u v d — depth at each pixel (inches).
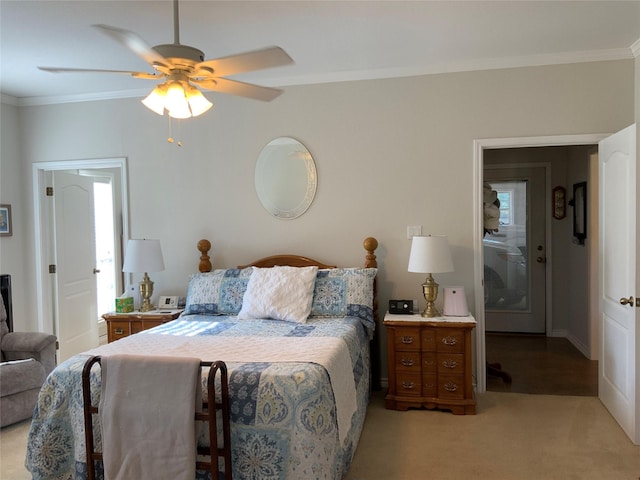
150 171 162.6
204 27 110.7
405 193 145.8
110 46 121.0
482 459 101.7
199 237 160.1
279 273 135.3
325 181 150.7
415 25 112.0
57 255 176.9
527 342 200.8
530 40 123.1
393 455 104.1
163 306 155.6
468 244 142.4
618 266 115.5
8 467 102.7
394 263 147.1
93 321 197.8
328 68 143.6
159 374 77.6
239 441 78.9
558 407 129.5
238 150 156.3
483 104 140.1
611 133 133.7
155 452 76.6
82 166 167.2
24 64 133.6
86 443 80.4
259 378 80.1
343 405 91.4
